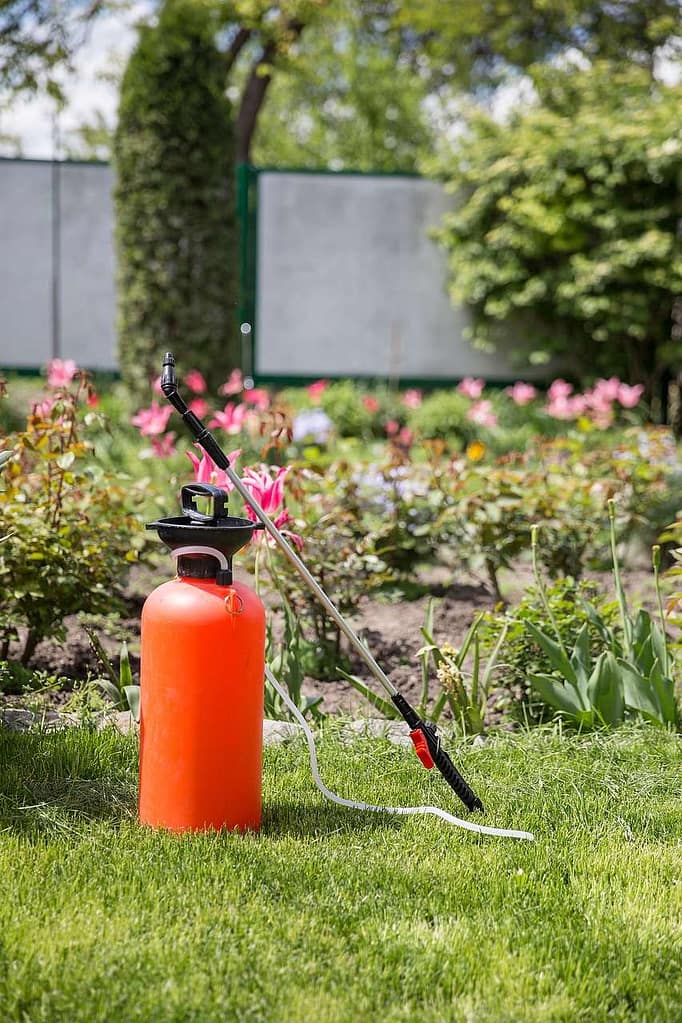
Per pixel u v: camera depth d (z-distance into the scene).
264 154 35.47
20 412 10.50
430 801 3.57
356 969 2.49
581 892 2.92
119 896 2.76
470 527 5.93
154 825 3.20
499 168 13.48
